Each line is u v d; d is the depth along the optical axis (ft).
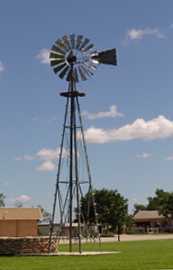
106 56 169.78
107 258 137.80
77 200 167.94
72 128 169.99
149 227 504.84
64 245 230.89
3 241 165.68
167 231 476.54
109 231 395.34
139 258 134.62
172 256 141.08
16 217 328.90
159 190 553.23
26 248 165.48
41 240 166.40
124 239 301.63
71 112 169.99
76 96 170.09
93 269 106.11
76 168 169.68
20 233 327.67
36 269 108.68
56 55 169.07
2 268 111.55
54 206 172.04
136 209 639.76
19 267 114.11
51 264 121.08
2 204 451.12
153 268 105.81
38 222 343.87
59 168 170.71
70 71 169.17
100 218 386.52
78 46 169.17
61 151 171.32
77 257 145.79
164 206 505.66
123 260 128.47
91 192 175.83
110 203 390.01
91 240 263.70
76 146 170.09
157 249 181.57
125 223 409.28
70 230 172.14
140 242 248.32
